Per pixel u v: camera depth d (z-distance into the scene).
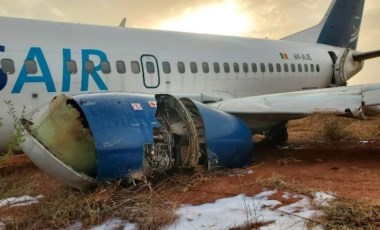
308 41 17.33
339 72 16.14
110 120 5.45
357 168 6.84
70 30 9.01
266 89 13.03
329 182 5.72
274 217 4.19
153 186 5.66
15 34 8.05
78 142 5.37
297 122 17.03
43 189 5.98
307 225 3.88
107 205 4.77
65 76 8.34
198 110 6.63
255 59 12.72
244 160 7.12
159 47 10.27
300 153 9.20
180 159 6.18
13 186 6.24
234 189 5.43
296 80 14.23
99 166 5.23
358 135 12.04
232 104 8.03
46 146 5.16
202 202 4.96
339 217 3.98
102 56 9.02
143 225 4.20
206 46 11.52
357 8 19.00
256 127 8.74
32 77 7.89
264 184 5.48
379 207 4.22
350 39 18.86
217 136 6.59
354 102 7.29
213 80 11.23
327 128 12.27
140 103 5.96
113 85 9.11
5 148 7.96
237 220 4.19
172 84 10.24
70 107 5.48
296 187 5.23
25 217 4.67
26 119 5.63
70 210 4.66
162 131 6.07
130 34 10.03
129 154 5.44
